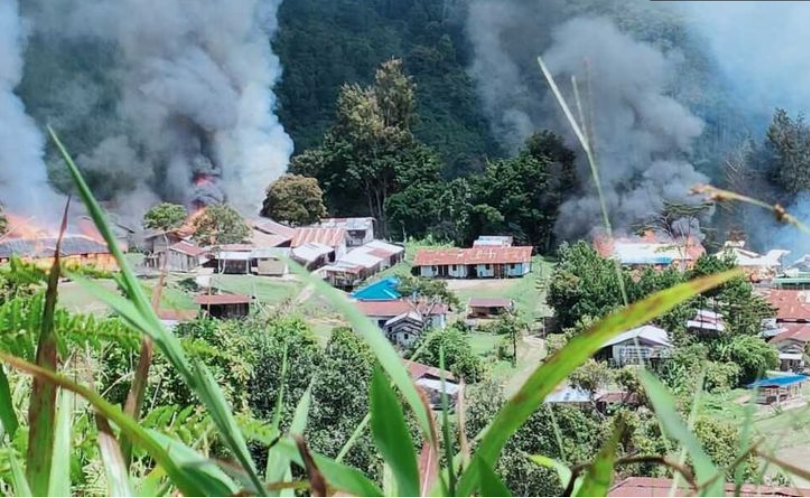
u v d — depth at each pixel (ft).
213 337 203.31
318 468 27.61
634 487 55.93
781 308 631.97
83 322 69.36
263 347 266.36
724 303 511.81
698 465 28.99
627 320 24.70
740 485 30.19
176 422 71.97
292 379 318.65
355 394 336.08
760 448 30.09
